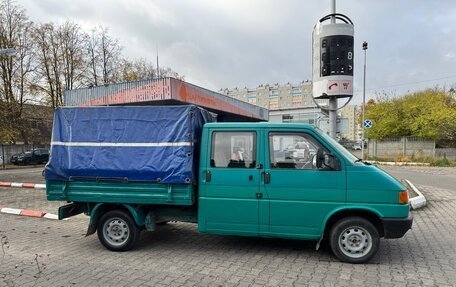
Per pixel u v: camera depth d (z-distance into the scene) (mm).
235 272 4645
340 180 4867
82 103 18625
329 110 10102
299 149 5051
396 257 5211
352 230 4914
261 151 5121
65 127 5660
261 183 5066
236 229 5168
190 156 5219
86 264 5016
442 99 30203
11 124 33312
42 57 35719
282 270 4699
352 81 9656
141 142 5402
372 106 32188
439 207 9156
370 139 29703
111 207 5773
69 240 6387
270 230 5066
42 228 7375
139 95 16938
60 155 5641
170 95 16016
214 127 5305
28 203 10328
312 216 4930
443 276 4453
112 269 4797
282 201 5000
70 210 5883
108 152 5488
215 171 5219
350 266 4824
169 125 5336
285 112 61562
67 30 36562
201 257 5289
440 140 26984
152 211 5684
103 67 38344
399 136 29219
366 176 4820
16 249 5812
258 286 4184
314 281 4312
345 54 9477
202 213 5262
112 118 5523
